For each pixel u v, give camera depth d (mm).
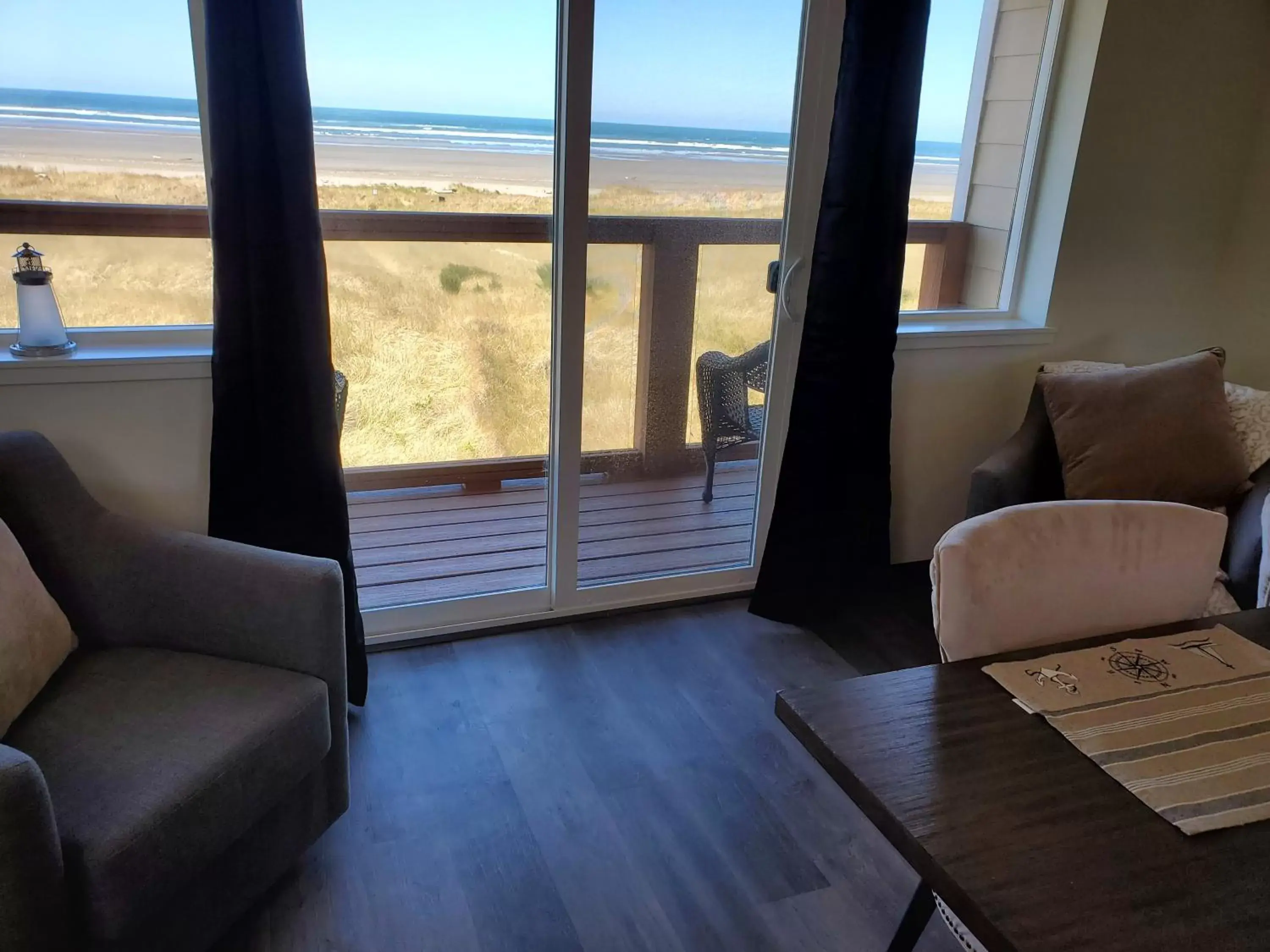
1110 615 1334
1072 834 892
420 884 1729
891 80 2264
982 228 3010
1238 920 793
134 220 2070
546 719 2254
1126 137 2844
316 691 1619
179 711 1505
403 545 2910
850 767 981
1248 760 1002
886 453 2676
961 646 1233
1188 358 2578
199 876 1416
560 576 2658
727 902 1715
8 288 2041
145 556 1704
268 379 1975
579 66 2160
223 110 1758
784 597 2725
